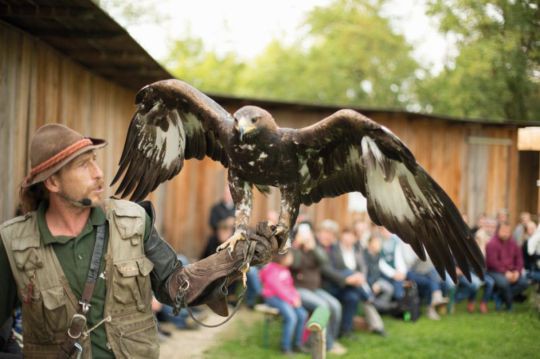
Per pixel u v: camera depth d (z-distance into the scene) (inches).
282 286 226.2
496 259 119.2
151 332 87.7
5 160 147.1
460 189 250.1
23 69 158.1
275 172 101.7
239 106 335.3
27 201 88.2
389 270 246.1
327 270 234.5
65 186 84.0
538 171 140.9
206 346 225.8
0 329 117.0
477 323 111.4
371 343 182.5
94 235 86.5
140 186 114.6
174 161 115.7
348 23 734.5
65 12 142.5
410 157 92.3
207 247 328.5
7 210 149.0
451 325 124.0
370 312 230.5
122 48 183.0
